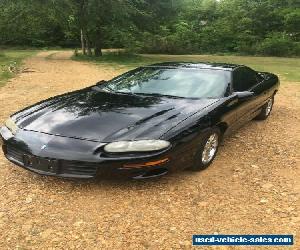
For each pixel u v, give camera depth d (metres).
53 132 3.96
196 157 4.37
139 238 3.27
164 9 25.69
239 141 5.77
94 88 5.27
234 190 4.15
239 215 3.66
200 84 5.02
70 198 3.86
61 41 46.47
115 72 15.09
